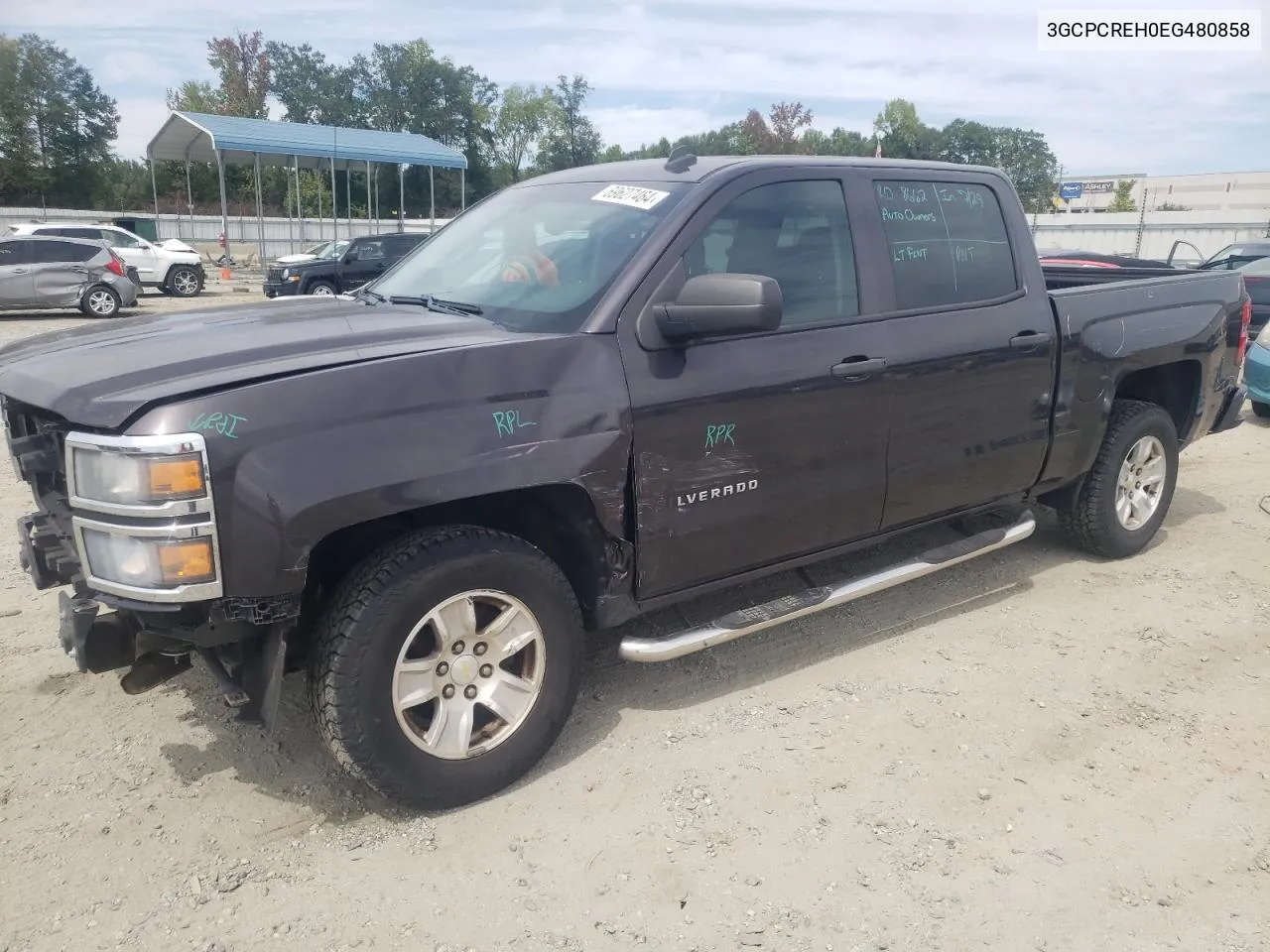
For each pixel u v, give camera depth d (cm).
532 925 254
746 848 284
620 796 309
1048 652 412
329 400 262
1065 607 458
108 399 251
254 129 2786
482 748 300
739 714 359
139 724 345
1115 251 3234
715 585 354
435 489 273
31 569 308
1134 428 488
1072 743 342
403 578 275
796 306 356
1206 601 466
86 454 250
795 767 325
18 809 298
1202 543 547
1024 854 283
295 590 259
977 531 478
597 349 307
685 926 254
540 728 311
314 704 283
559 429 295
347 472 260
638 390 312
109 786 310
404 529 297
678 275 325
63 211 4547
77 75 6575
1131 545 513
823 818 298
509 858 279
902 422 382
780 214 358
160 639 276
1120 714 362
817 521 368
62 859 276
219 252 4156
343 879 271
